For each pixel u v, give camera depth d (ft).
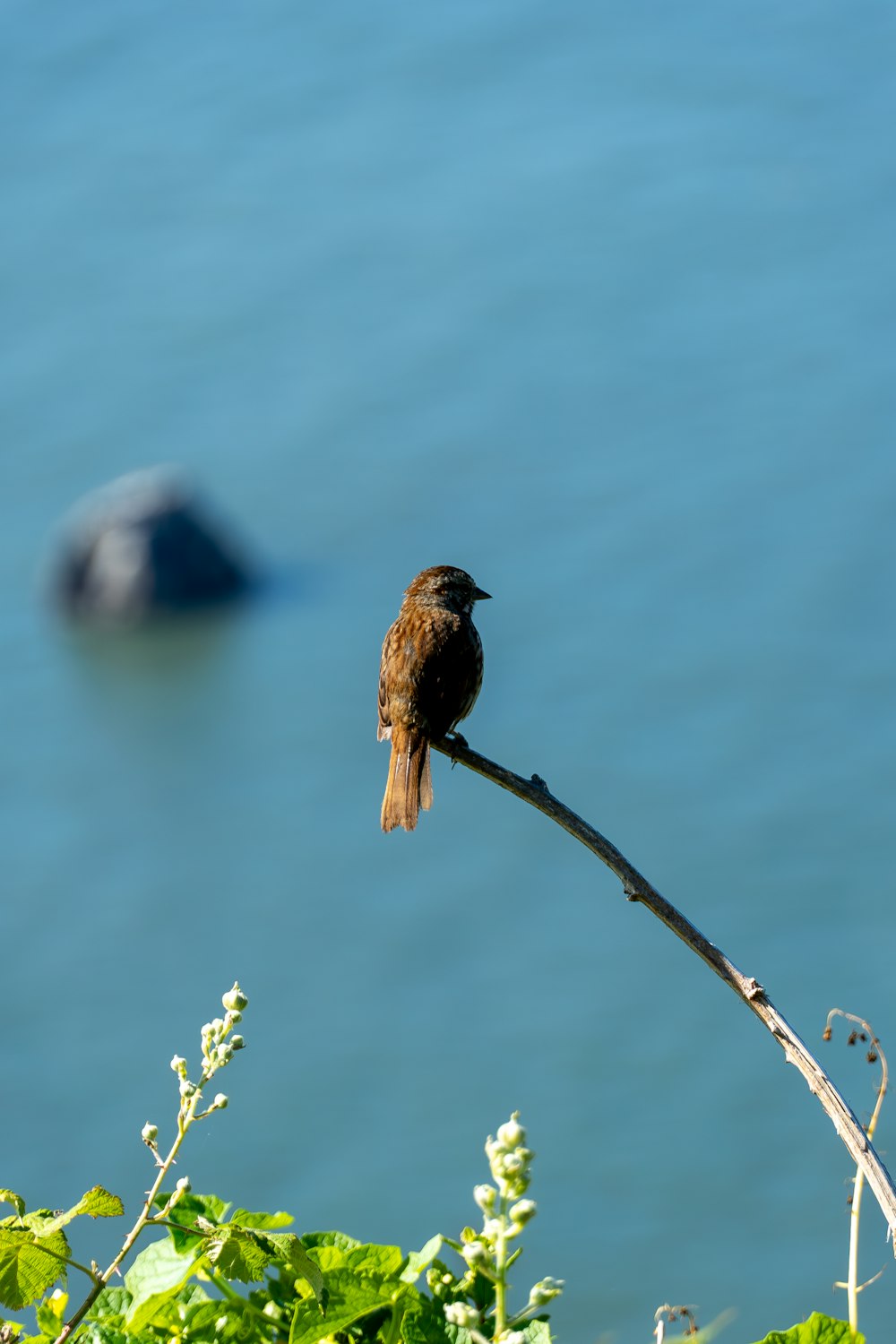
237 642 222.69
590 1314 87.15
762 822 148.36
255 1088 116.88
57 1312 13.76
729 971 13.57
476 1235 13.73
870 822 146.51
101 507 239.50
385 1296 13.12
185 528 236.02
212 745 189.06
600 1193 98.12
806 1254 91.04
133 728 196.65
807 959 124.36
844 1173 98.07
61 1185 107.86
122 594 231.50
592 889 141.79
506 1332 10.89
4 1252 12.21
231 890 153.07
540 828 153.89
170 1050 126.62
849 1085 107.76
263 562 240.53
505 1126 11.02
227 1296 13.97
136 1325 13.25
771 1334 13.03
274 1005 129.80
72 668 217.15
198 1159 108.58
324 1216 101.40
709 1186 97.76
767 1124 104.06
